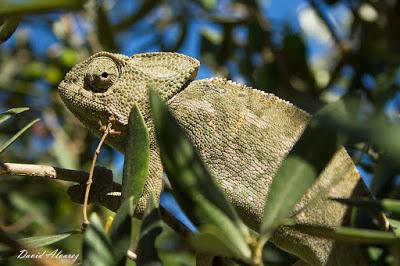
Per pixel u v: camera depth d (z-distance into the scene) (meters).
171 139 0.17
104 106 0.26
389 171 0.23
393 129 0.14
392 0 0.34
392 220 0.22
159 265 0.18
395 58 0.32
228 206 0.16
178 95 0.27
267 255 0.28
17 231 0.33
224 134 0.26
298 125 0.26
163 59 0.27
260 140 0.26
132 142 0.20
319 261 0.25
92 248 0.17
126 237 0.18
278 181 0.18
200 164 0.17
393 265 0.16
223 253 0.16
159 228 0.18
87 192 0.21
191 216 0.17
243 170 0.26
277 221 0.17
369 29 0.35
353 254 0.25
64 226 0.35
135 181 0.19
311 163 0.18
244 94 0.26
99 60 0.27
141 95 0.26
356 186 0.25
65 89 0.27
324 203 0.25
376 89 0.28
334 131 0.18
